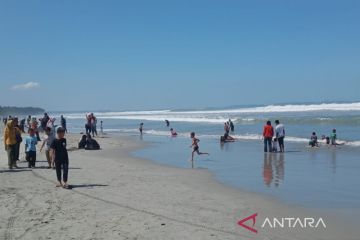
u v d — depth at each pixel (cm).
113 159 2125
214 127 4906
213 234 830
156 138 3581
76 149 2636
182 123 6112
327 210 1055
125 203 1085
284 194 1248
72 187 1296
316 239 823
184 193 1246
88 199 1127
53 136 1695
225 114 9119
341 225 919
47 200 1109
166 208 1041
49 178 1459
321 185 1389
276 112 8594
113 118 10450
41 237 798
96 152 2489
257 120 5278
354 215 1005
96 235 811
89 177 1513
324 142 2819
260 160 2055
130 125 6325
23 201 1095
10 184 1340
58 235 810
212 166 1869
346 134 3259
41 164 1820
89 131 3762
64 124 4078
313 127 4022
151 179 1495
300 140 3019
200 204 1102
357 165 1823
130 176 1556
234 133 3884
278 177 1559
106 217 942
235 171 1712
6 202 1083
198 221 924
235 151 2469
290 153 2323
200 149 2633
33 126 1755
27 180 1416
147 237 802
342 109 8412
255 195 1231
